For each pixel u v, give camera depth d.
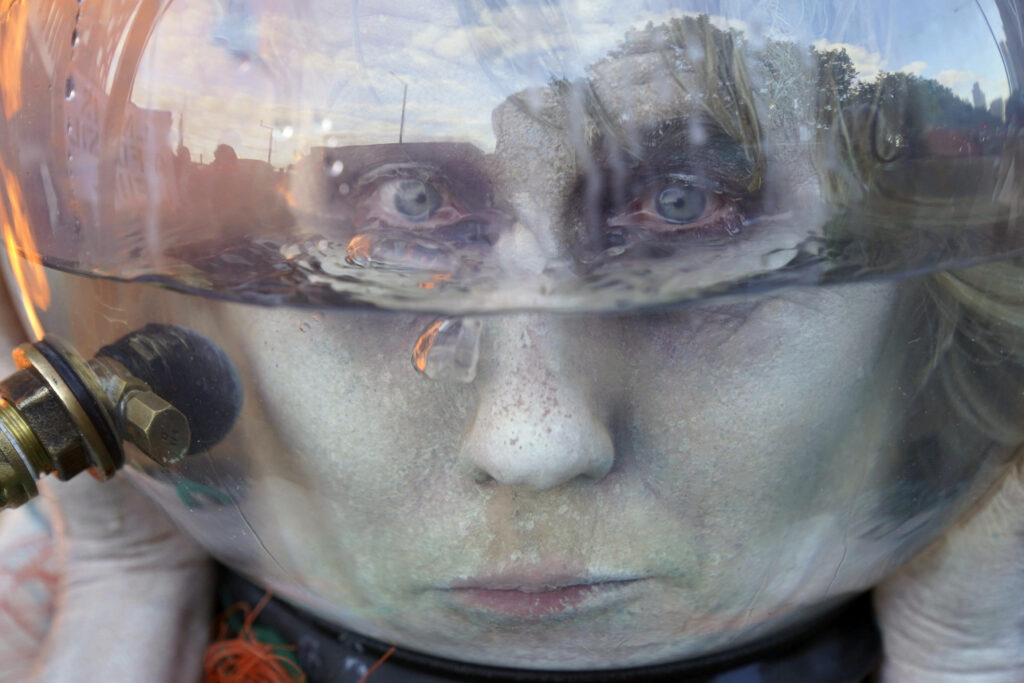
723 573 0.76
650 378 0.66
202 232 0.69
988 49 0.69
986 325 0.75
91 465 0.76
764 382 0.67
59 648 1.00
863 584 0.90
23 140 0.76
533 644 0.81
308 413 0.70
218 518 0.83
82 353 0.79
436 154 0.61
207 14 0.67
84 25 0.72
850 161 0.64
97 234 0.72
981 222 0.70
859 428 0.73
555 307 0.60
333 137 0.63
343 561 0.79
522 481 0.64
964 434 0.78
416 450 0.69
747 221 0.64
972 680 1.01
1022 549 0.96
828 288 0.66
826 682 0.95
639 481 0.69
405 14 0.62
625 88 0.59
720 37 0.61
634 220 0.63
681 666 0.90
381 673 0.93
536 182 0.61
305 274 0.64
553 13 0.61
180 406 0.74
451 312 0.61
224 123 0.66
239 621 1.06
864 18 0.65
